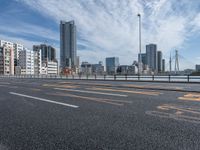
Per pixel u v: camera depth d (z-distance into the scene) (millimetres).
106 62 105188
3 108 8297
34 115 6902
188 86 18719
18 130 5258
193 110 7277
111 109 7676
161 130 5027
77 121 6012
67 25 180375
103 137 4605
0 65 142125
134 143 4215
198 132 4840
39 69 161125
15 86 20656
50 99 10570
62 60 179625
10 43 165125
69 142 4348
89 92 13578
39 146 4168
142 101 9484
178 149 3885
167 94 12133
